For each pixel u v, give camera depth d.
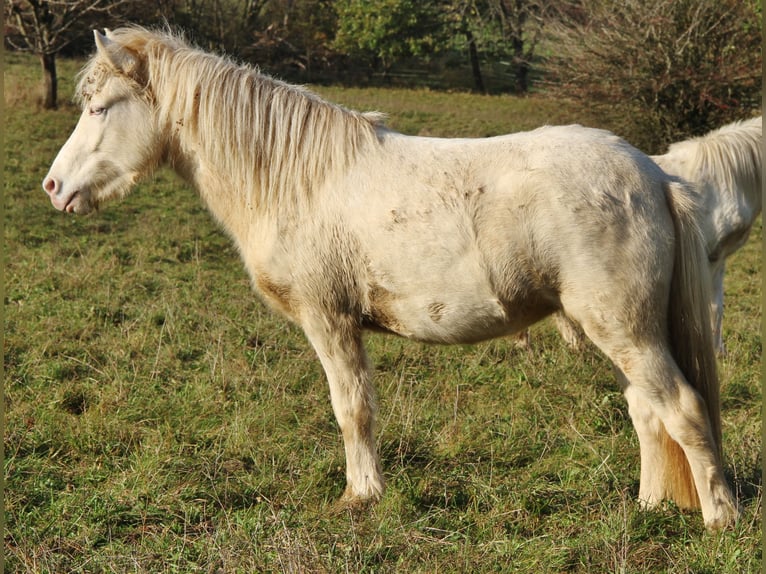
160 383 6.50
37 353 6.98
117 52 4.83
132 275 9.72
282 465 5.21
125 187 5.10
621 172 4.09
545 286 4.22
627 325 4.09
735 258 12.09
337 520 4.43
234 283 9.75
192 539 4.25
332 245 4.48
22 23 23.56
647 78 17.98
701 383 4.24
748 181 6.39
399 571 3.86
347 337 4.64
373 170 4.43
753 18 17.27
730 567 3.84
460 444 5.41
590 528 4.33
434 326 4.44
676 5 17.62
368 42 37.78
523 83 38.25
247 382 6.45
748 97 17.98
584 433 5.70
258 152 4.65
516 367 6.89
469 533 4.35
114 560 3.99
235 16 36.34
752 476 4.82
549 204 4.06
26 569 3.92
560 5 25.08
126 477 4.90
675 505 4.50
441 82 39.72
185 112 4.81
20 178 15.37
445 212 4.21
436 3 39.41
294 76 36.41
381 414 5.88
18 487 4.77
